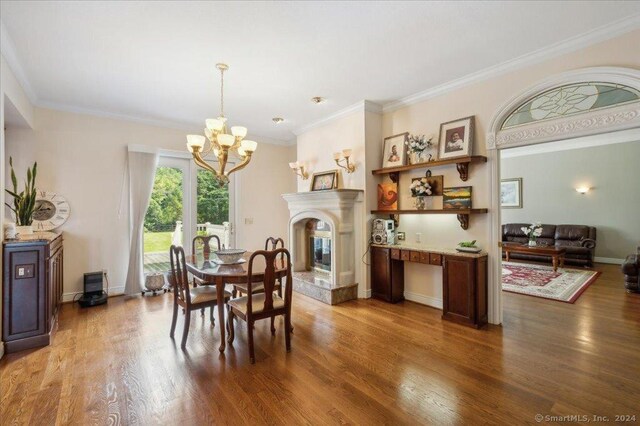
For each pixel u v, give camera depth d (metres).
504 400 2.07
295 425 1.86
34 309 2.86
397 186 4.31
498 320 3.42
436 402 2.06
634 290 4.65
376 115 4.49
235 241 5.78
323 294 4.27
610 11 2.39
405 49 2.92
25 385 2.26
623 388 2.19
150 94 3.92
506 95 3.27
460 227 3.73
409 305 4.12
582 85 2.84
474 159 3.36
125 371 2.46
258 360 2.64
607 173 7.18
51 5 2.21
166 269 5.09
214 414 1.95
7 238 2.85
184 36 2.64
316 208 4.72
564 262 6.97
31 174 3.51
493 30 2.63
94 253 4.45
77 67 3.17
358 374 2.42
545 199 8.04
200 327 3.41
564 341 2.98
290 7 2.28
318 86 3.77
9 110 3.32
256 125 5.36
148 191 4.74
